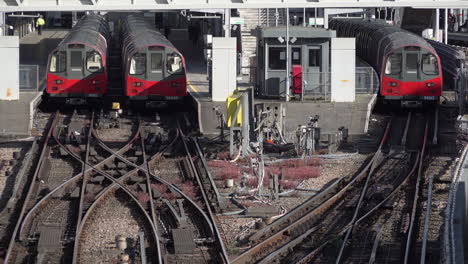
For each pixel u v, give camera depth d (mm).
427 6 62625
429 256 31047
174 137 53562
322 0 61656
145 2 61281
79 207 36250
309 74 61469
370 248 32312
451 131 55438
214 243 32469
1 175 43281
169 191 40094
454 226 33500
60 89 62625
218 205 38031
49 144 50719
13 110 56250
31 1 60250
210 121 56125
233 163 46281
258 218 36406
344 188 40812
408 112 63219
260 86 63344
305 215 36250
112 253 31281
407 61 61531
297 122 56344
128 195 39062
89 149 48406
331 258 31375
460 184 35500
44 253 30906
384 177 43594
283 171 44094
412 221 34594
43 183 41812
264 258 30797
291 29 61281
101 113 60719
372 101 59906
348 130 54844
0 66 58500
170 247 32125
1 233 33625
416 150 49688
